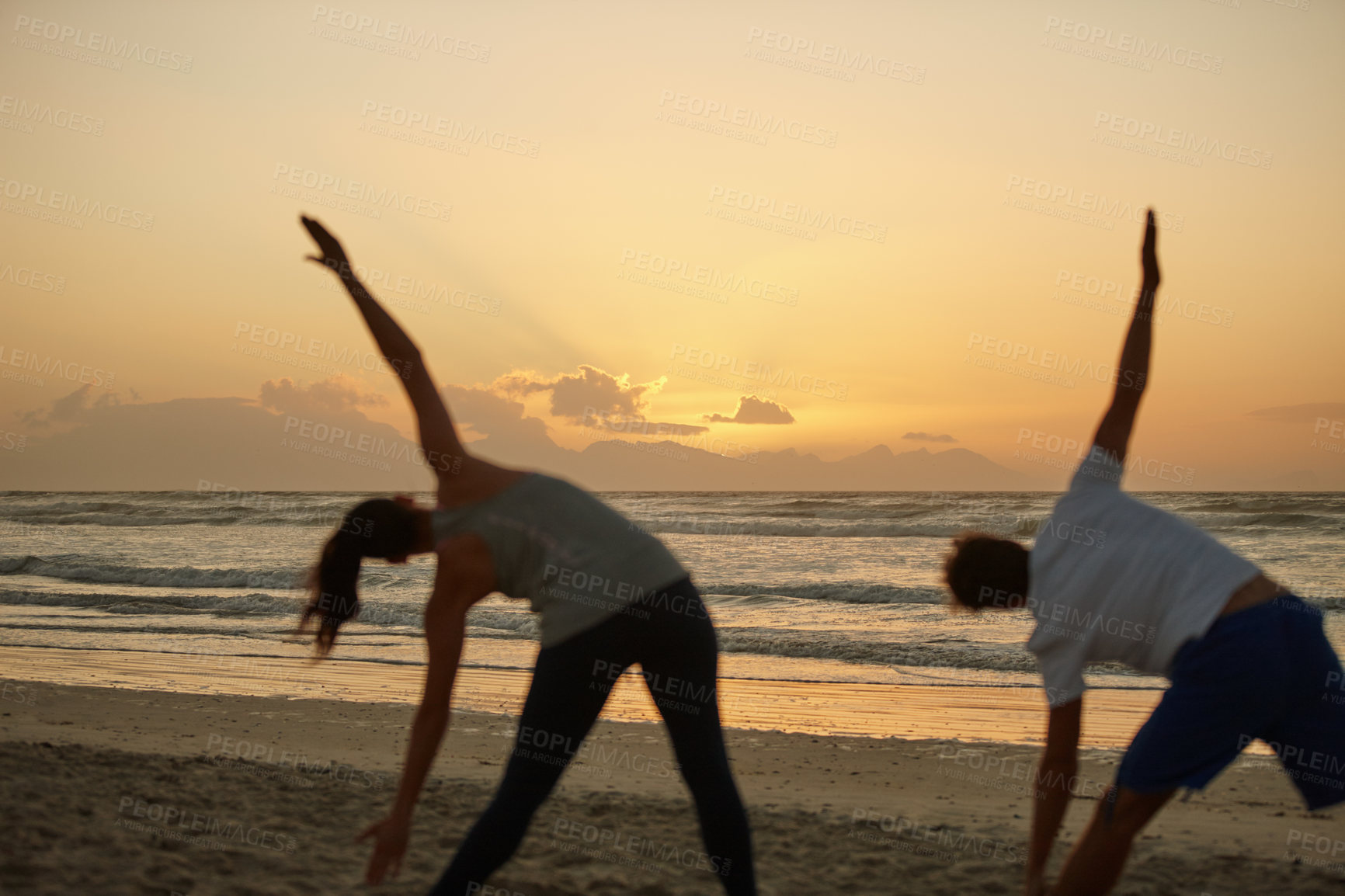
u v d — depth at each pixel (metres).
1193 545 2.34
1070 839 4.19
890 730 7.40
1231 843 4.10
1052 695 2.48
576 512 2.44
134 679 9.13
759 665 10.80
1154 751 2.26
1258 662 2.19
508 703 8.11
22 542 28.36
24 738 5.62
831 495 65.06
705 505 50.16
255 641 11.84
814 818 4.44
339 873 3.14
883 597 16.86
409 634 12.54
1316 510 33.75
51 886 2.65
